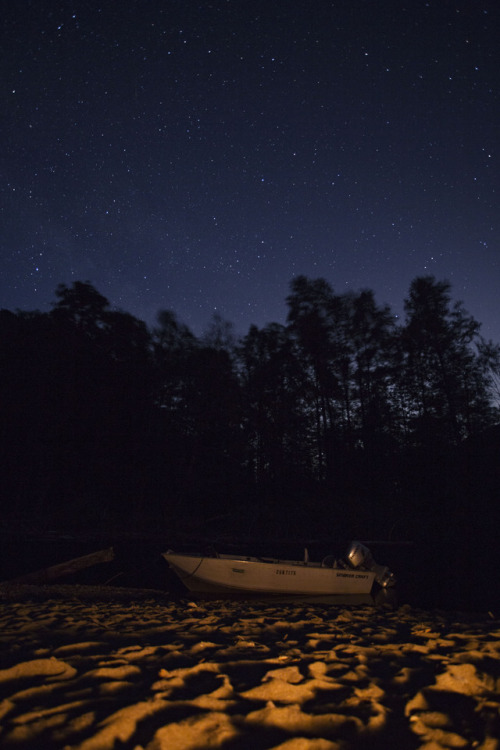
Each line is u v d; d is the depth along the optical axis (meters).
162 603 9.61
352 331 45.75
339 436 43.75
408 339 43.38
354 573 10.44
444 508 36.19
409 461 39.84
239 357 45.56
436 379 41.66
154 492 38.09
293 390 44.91
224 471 39.59
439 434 39.41
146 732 2.65
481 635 5.66
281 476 41.47
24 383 36.56
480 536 30.59
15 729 2.59
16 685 3.38
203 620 6.81
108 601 9.73
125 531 29.19
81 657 4.12
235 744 2.58
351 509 34.09
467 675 3.79
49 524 29.27
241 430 42.56
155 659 4.24
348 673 3.88
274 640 5.56
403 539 30.61
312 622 7.04
